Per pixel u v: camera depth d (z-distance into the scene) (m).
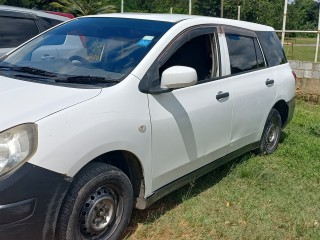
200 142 3.99
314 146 6.32
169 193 3.93
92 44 3.82
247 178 4.94
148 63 3.46
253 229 3.79
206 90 4.04
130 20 4.05
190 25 3.99
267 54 5.43
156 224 3.73
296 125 7.91
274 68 5.52
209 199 4.31
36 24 6.40
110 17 4.22
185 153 3.82
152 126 3.38
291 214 4.12
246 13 34.06
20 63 3.86
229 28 4.65
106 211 3.20
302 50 23.86
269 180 4.93
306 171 5.28
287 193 4.62
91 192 3.00
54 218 2.76
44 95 3.03
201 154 4.06
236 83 4.54
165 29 3.80
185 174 3.96
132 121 3.19
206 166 4.26
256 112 5.00
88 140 2.87
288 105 5.87
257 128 5.17
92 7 24.69
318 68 10.86
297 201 4.45
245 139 4.94
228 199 4.32
